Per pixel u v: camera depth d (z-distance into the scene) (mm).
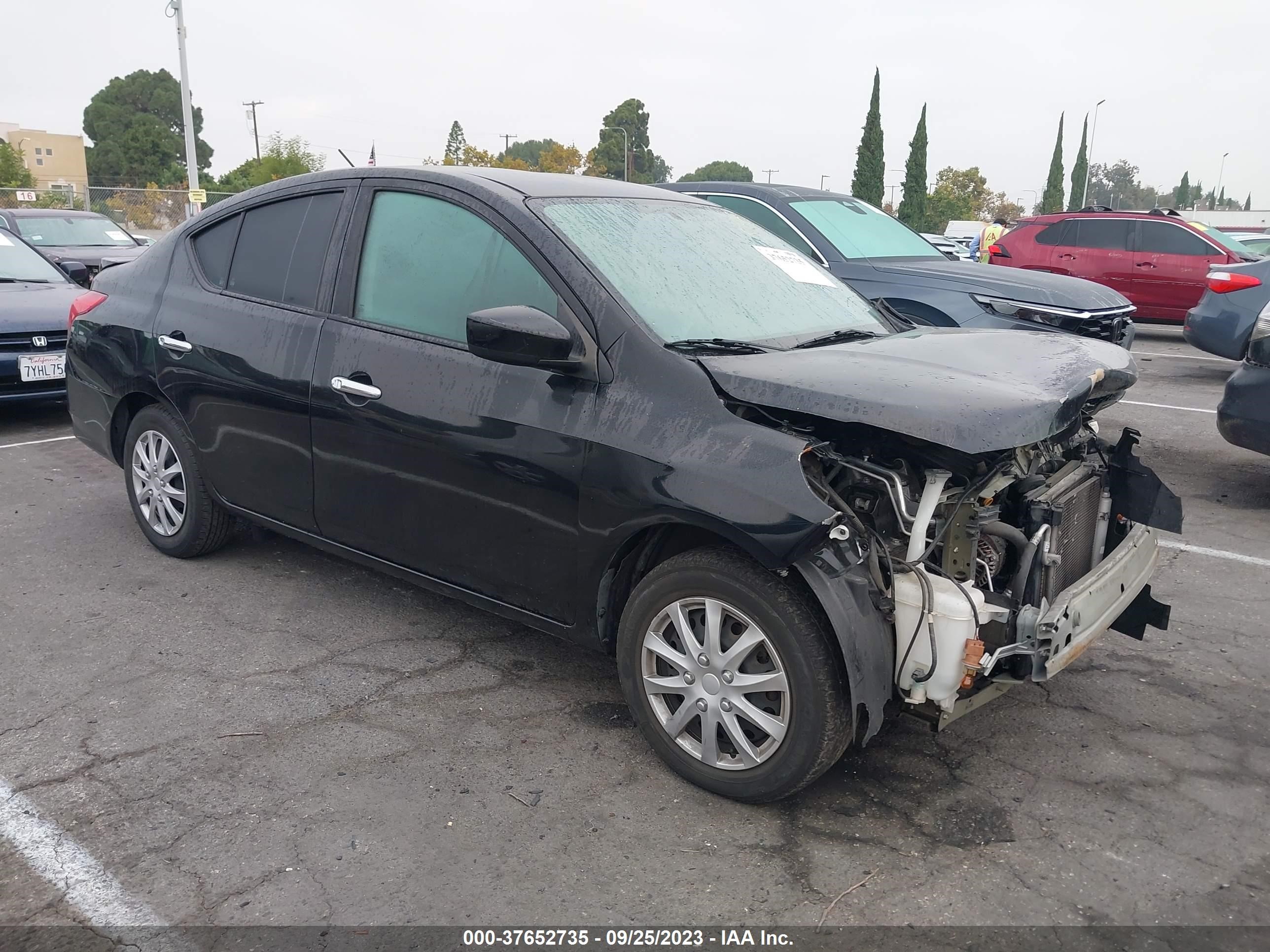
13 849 2707
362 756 3199
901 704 2900
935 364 2990
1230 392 5906
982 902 2582
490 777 3102
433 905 2527
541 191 3605
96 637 4012
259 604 4371
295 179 4172
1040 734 3434
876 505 2918
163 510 4770
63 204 34719
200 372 4266
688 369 2963
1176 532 3430
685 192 8391
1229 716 3568
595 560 3113
